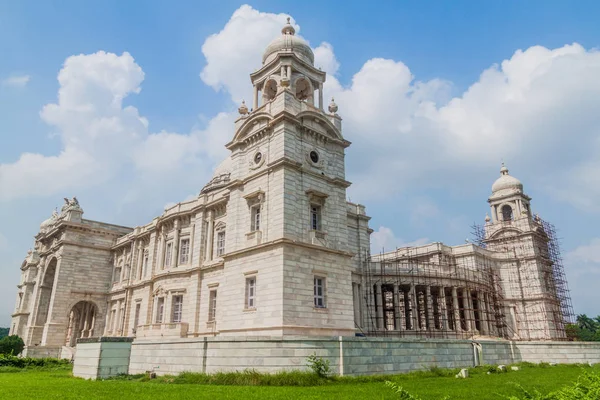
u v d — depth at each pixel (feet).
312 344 92.07
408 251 257.14
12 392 69.05
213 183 236.02
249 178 141.59
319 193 136.36
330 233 137.90
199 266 172.04
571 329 279.69
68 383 85.56
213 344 97.66
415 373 100.73
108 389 73.67
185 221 192.95
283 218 124.57
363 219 207.92
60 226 236.63
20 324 287.89
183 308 174.50
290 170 131.54
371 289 195.11
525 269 253.85
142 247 219.41
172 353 105.09
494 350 137.08
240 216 142.20
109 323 230.89
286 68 154.92
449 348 121.19
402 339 108.06
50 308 222.28
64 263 230.07
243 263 132.77
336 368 92.84
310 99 158.40
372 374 97.76
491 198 295.28
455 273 209.56
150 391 70.64
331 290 129.90
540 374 104.63
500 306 242.58
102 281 241.55
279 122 136.77
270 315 118.32
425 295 209.15
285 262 119.75
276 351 91.35
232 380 85.10
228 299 134.72
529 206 292.61
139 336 182.80
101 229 245.65
